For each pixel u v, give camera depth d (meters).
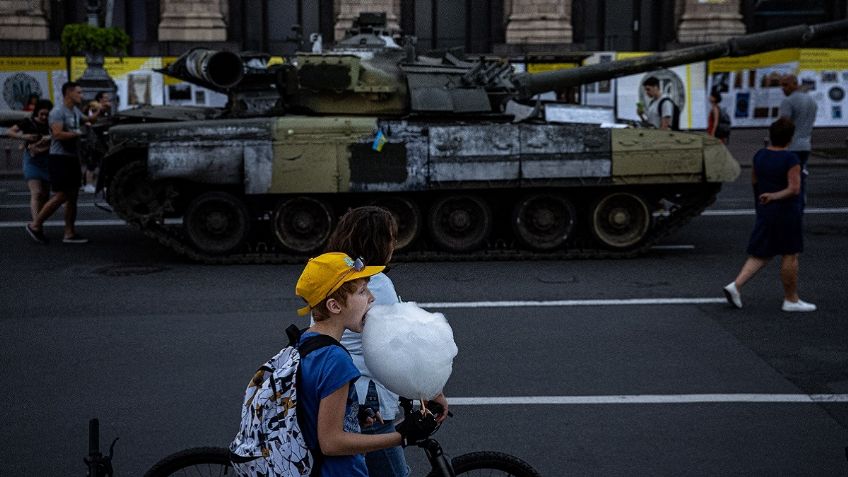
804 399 6.44
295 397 3.05
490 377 6.98
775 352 7.56
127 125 11.78
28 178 13.42
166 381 6.96
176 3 28.97
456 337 8.10
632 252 12.02
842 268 11.05
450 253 11.97
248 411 3.16
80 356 7.62
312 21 30.44
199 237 11.83
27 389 6.79
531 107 13.97
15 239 13.73
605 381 6.86
